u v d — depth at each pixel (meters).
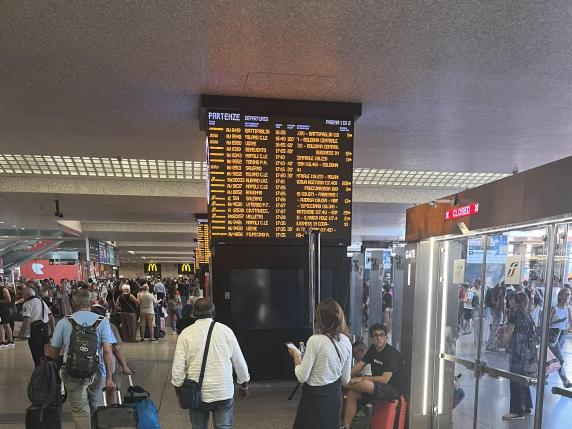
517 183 3.25
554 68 4.48
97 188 12.37
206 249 16.75
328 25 3.65
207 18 3.52
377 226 22.92
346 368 3.41
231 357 3.67
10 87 4.95
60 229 23.64
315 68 4.55
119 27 3.65
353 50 4.12
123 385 6.72
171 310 14.70
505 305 3.69
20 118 6.10
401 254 6.98
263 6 3.34
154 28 3.68
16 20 3.51
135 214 16.91
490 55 4.20
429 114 6.07
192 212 16.42
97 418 3.59
